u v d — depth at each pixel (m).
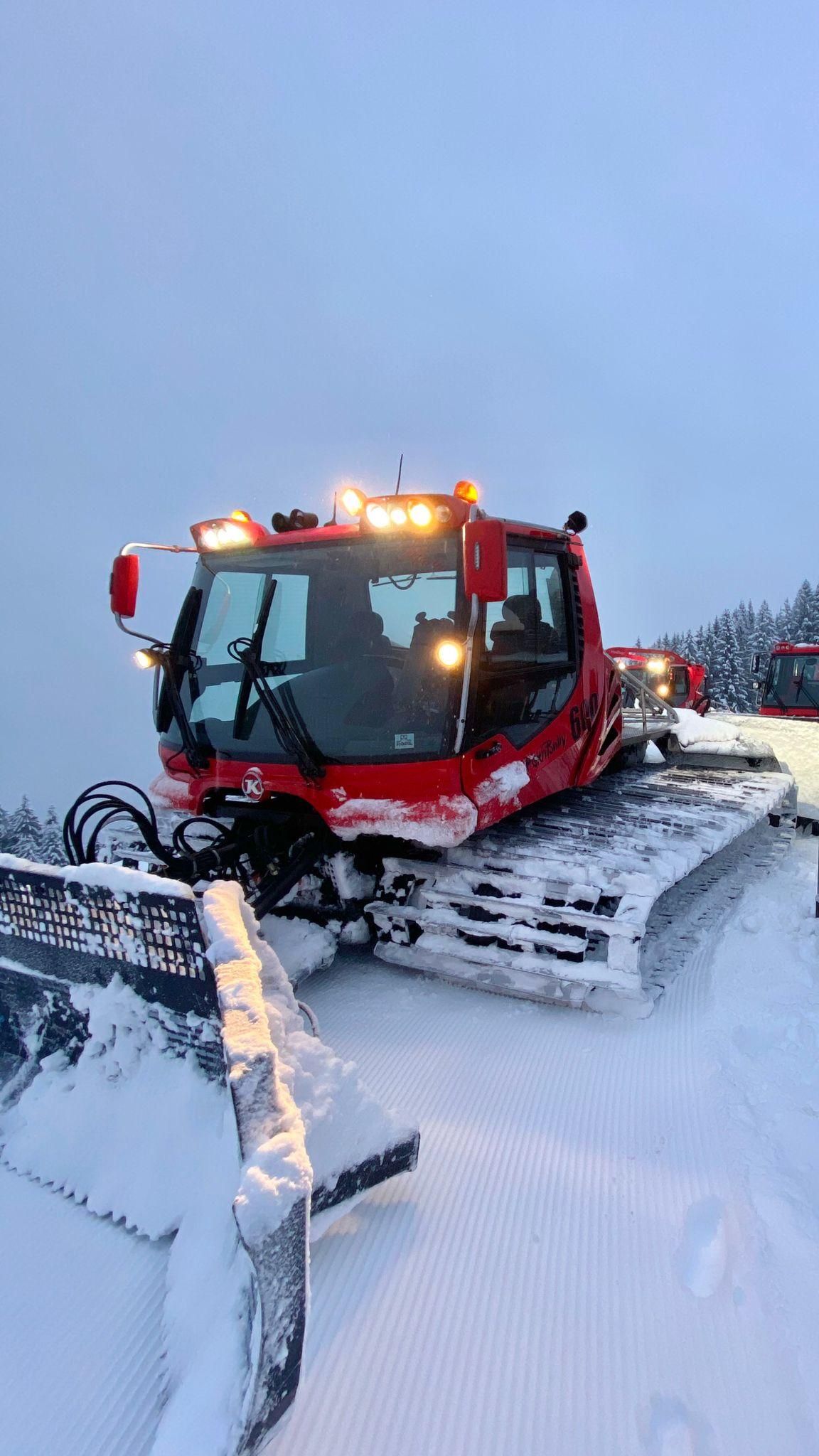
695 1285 1.90
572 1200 2.19
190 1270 1.77
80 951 2.29
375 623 3.52
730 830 4.24
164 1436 1.44
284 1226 1.44
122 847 4.05
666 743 6.76
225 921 1.97
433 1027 3.11
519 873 3.31
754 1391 1.62
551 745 4.01
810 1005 3.10
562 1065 2.84
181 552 4.08
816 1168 2.20
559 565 4.37
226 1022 1.74
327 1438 1.54
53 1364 1.67
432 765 3.16
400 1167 2.17
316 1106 2.01
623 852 3.50
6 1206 2.12
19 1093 2.45
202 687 3.89
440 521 3.32
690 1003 3.24
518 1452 1.52
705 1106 2.56
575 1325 1.80
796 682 19.39
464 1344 1.75
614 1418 1.58
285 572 3.79
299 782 3.40
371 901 3.57
